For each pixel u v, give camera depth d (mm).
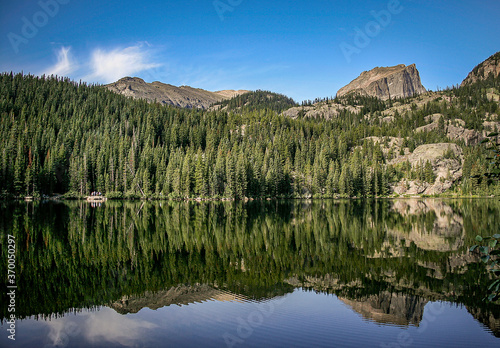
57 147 131875
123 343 14141
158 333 15469
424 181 156125
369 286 23000
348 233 44625
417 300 20422
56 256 30609
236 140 187250
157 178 131000
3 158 104312
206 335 15031
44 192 114375
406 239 40094
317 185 140500
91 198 119250
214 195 120438
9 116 166750
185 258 30469
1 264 27797
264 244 36969
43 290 21750
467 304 19797
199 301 19844
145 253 32312
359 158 167625
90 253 31969
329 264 28672
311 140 193375
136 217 62375
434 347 14219
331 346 14227
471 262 29469
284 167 146750
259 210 80875
